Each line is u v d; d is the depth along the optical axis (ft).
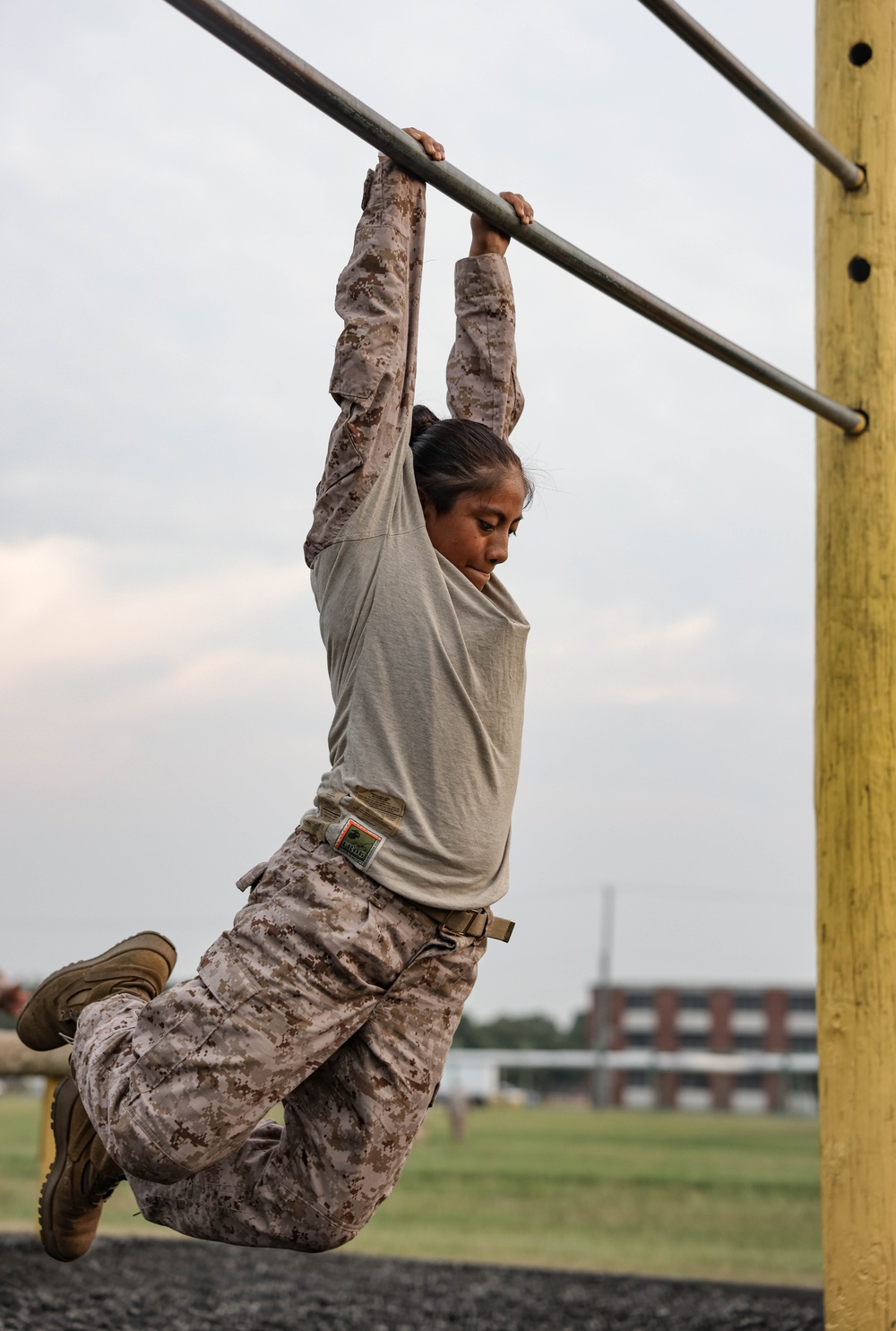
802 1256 19.22
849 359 10.80
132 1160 6.65
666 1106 229.66
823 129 11.22
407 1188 28.99
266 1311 14.05
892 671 10.34
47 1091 16.05
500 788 7.23
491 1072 169.07
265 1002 6.63
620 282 8.32
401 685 7.03
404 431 7.50
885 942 9.97
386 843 6.82
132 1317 13.50
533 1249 19.17
